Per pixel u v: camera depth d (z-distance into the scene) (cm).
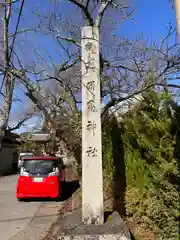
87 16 623
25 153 3253
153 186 478
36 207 946
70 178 1709
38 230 663
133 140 639
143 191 566
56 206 960
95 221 516
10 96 718
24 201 1057
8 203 1019
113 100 731
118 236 455
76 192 1082
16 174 2559
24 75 717
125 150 718
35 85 805
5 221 758
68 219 553
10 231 662
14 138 2941
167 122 482
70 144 1012
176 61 633
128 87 742
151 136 520
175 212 432
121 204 640
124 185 714
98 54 573
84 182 530
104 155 1003
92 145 540
